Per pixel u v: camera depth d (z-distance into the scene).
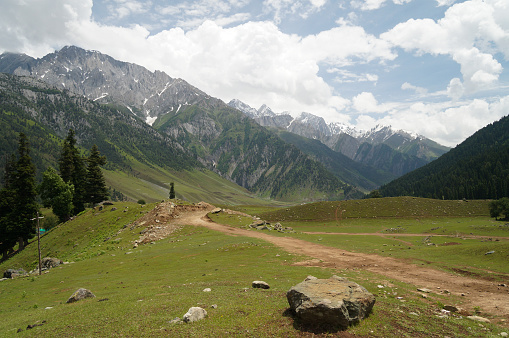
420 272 32.75
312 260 38.91
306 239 60.69
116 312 18.36
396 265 36.62
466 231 86.12
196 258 42.44
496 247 38.75
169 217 78.38
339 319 14.14
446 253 42.25
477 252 39.44
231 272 31.89
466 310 20.20
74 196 101.69
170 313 17.22
